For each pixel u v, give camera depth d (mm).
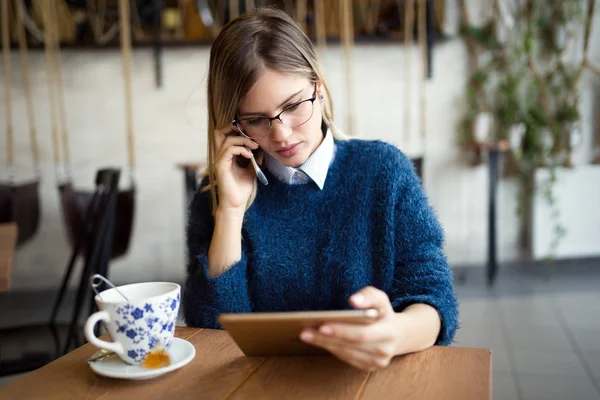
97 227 1683
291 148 1046
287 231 1139
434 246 1085
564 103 4043
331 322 690
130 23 4035
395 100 4113
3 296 3943
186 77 4090
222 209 1065
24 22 3959
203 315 1031
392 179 1126
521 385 2199
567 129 4035
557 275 3898
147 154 4137
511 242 4203
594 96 4090
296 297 1130
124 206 3033
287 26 1031
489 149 3652
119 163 4125
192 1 4016
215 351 865
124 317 773
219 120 1064
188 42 3914
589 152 4121
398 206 1120
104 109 4086
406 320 803
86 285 1650
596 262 4141
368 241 1123
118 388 744
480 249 4180
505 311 3135
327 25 4062
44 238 4102
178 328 981
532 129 3984
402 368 778
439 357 814
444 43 4066
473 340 2697
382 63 4090
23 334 1739
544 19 4020
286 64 983
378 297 746
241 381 754
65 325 1831
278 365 804
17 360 1536
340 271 1113
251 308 1146
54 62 4008
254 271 1133
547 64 4074
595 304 3215
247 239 1140
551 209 4039
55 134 3945
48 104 4059
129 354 788
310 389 724
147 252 4188
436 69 4090
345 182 1145
